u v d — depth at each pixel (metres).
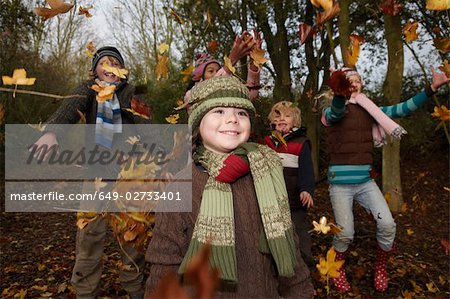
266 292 1.33
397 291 2.86
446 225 5.20
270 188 1.38
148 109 1.82
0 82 4.61
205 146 1.51
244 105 1.44
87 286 2.08
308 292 1.41
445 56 3.62
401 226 5.10
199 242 1.26
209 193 1.34
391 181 5.85
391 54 5.78
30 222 5.14
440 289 2.91
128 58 10.98
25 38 6.97
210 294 0.28
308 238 2.72
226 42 6.85
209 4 5.93
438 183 7.92
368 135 2.78
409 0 5.25
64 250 3.98
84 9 1.67
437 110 1.88
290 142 2.73
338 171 2.76
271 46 8.19
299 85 8.35
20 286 2.88
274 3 6.90
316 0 1.50
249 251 1.34
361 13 7.12
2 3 5.96
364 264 3.31
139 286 2.27
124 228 1.67
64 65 10.45
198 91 1.50
